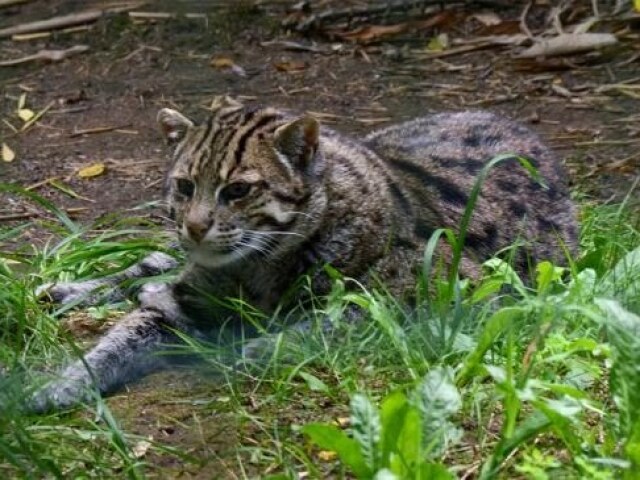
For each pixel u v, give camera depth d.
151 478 8.02
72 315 10.80
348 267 10.25
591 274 9.84
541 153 11.85
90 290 11.12
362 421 7.28
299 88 17.17
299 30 18.66
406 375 9.07
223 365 9.36
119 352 9.75
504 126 12.09
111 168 14.90
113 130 16.06
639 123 15.64
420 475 7.09
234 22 18.91
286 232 10.09
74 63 18.11
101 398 8.89
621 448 7.58
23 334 9.95
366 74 17.50
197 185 10.01
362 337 9.56
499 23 18.34
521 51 17.78
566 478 7.60
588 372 8.73
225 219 9.93
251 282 10.30
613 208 12.68
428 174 11.04
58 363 9.66
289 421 8.66
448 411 7.41
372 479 7.14
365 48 18.27
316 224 10.16
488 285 9.52
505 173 11.34
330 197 10.23
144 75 17.72
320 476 7.80
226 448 8.34
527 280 11.04
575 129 15.55
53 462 7.87
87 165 14.99
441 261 9.93
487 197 11.05
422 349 9.23
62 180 14.59
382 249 10.34
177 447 8.41
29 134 15.98
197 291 10.23
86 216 13.62
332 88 17.12
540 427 7.53
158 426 8.72
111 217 12.29
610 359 8.24
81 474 7.99
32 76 17.75
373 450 7.21
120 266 11.47
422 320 9.46
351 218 10.27
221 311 10.33
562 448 8.04
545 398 8.19
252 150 9.99
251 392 9.09
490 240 10.87
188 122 10.41
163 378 9.59
